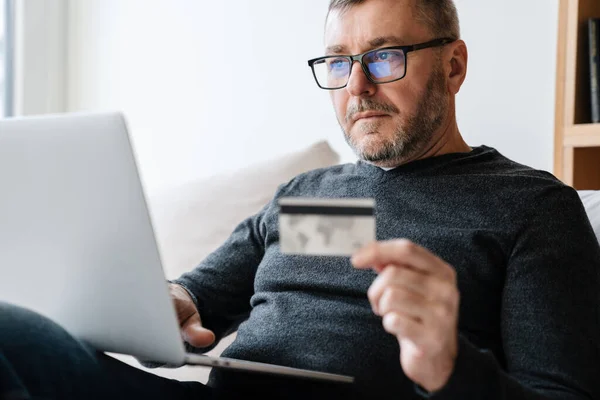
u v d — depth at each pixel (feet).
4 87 9.11
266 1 7.16
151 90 8.32
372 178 4.03
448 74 4.07
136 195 2.71
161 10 8.18
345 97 4.03
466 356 2.45
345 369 3.40
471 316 3.47
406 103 3.88
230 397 3.69
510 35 5.54
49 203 2.88
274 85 7.13
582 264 3.27
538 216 3.45
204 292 4.29
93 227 2.84
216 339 4.35
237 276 4.38
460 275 3.50
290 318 3.70
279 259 4.01
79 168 2.76
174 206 5.90
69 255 2.94
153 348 3.02
